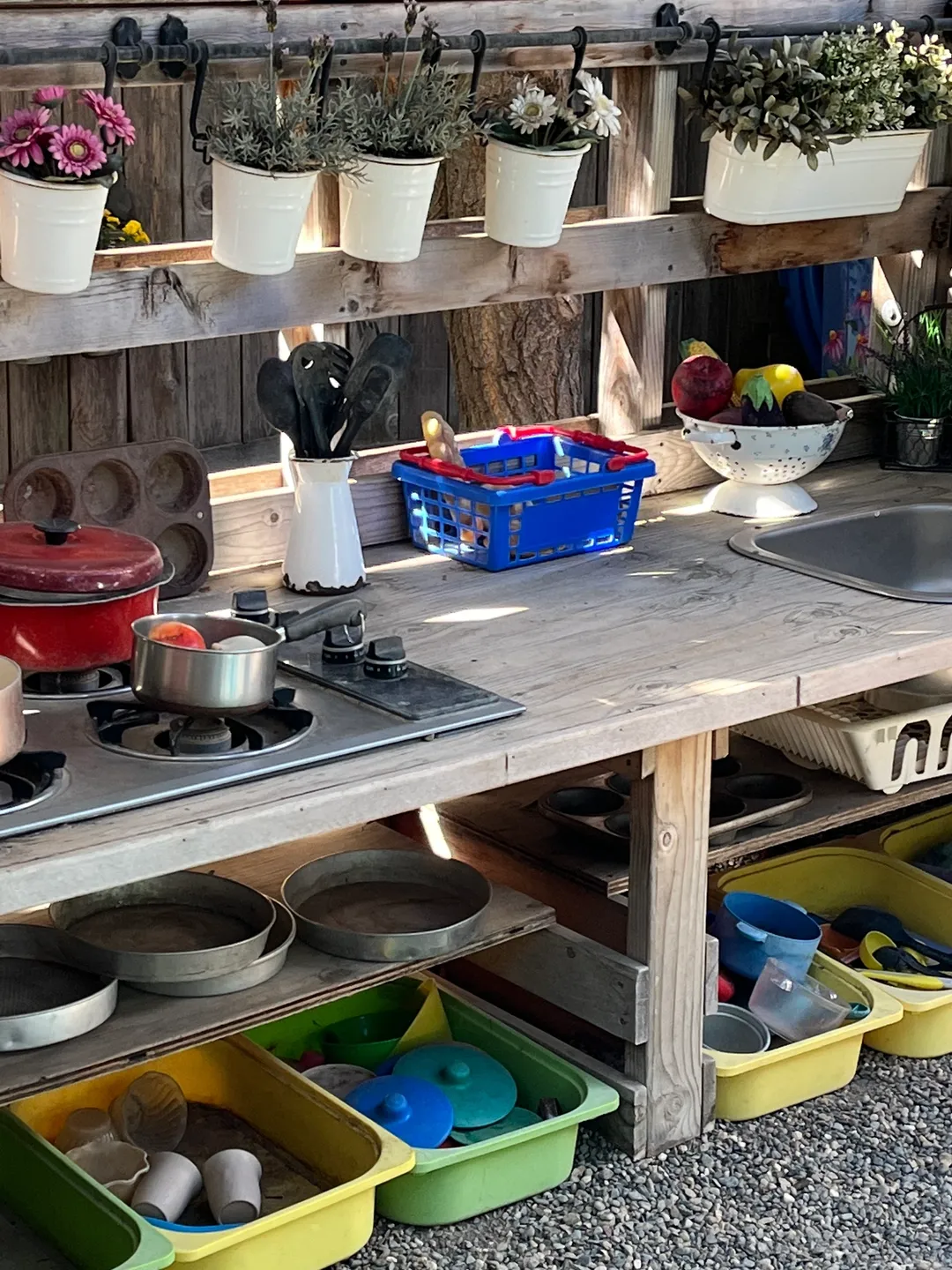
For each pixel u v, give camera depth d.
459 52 2.97
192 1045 2.36
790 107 3.12
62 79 2.62
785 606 2.86
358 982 2.50
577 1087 2.69
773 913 3.11
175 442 2.83
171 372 5.20
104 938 2.51
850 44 3.18
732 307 6.06
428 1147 2.56
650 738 2.42
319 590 2.88
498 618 2.79
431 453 3.13
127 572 2.42
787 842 3.56
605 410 3.49
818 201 3.33
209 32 2.70
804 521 3.31
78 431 5.05
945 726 3.32
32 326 2.60
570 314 4.50
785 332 6.16
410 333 5.76
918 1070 2.99
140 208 4.98
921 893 3.33
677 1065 2.72
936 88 3.36
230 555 3.01
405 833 3.24
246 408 5.40
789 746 3.33
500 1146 2.52
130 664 2.50
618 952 2.71
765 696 2.52
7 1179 2.49
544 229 3.00
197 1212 2.48
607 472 3.07
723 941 3.02
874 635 2.72
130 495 2.80
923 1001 2.95
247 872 2.88
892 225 3.65
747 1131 2.80
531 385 4.51
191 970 2.38
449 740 2.33
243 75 2.77
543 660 2.61
